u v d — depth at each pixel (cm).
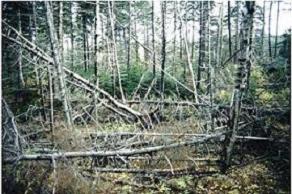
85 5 2197
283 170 952
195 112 1308
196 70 2202
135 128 1134
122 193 844
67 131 917
